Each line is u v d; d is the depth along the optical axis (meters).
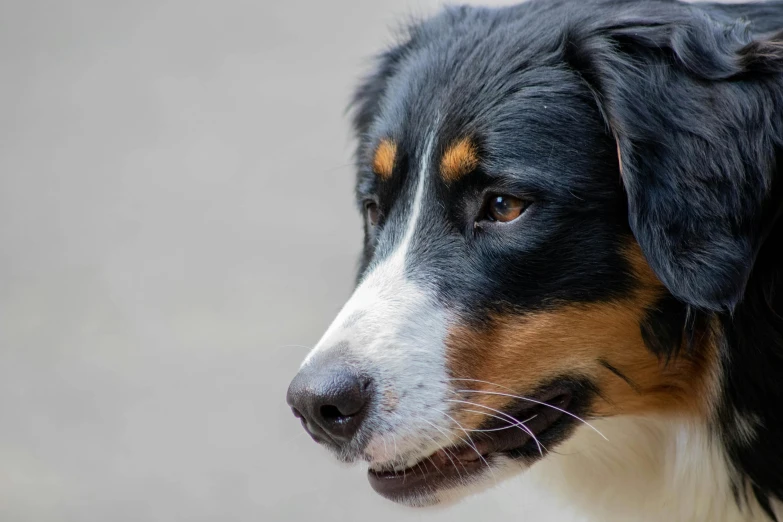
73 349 14.63
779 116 5.69
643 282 6.05
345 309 6.12
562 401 6.20
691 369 6.24
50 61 24.16
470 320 6.01
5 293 16.14
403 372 5.83
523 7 7.12
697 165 5.69
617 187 6.05
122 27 25.66
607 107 5.97
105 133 21.41
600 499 7.02
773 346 5.91
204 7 26.48
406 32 8.23
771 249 5.80
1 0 26.92
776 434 6.05
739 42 5.96
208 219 18.23
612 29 6.21
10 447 12.55
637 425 6.53
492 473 6.20
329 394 5.70
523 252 6.00
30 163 20.45
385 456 5.90
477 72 6.58
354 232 17.39
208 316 15.31
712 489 6.40
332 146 20.12
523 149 6.14
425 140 6.48
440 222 6.29
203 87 22.83
